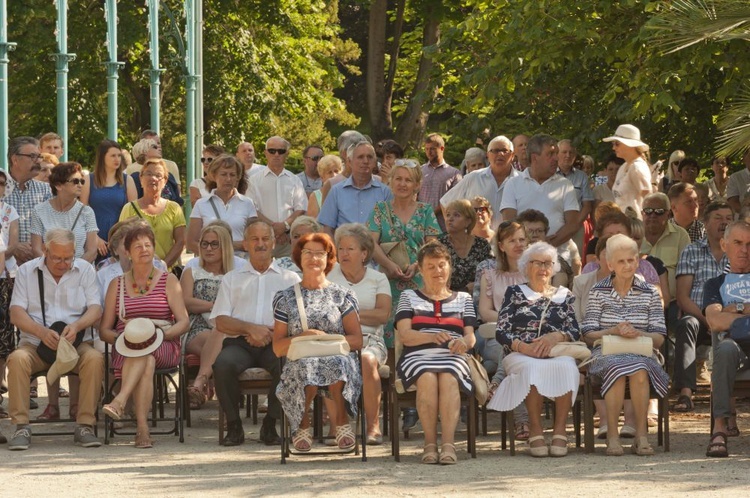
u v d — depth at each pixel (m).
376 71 31.31
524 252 10.07
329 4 51.75
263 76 40.19
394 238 11.29
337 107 48.06
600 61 17.30
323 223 12.25
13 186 12.43
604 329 10.06
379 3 31.12
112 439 10.25
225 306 10.39
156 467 8.95
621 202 13.61
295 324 9.48
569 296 9.96
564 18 14.96
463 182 14.06
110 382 11.06
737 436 10.23
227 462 9.16
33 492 8.07
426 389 9.14
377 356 10.07
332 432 10.09
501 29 16.62
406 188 11.28
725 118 13.08
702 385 12.84
